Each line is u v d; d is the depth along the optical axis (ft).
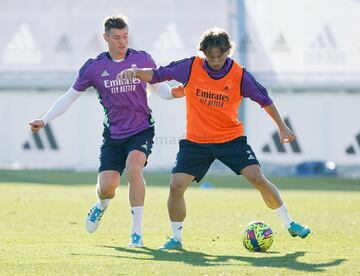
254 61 278.26
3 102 291.38
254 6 278.26
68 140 289.12
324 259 77.10
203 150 86.02
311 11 276.82
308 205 151.84
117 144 90.27
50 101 289.74
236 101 85.66
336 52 276.41
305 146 278.87
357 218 124.26
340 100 277.44
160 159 283.18
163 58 283.79
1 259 76.38
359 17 275.18
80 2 286.87
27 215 125.49
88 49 287.28
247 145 86.89
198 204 153.69
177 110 282.77
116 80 89.10
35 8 288.92
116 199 164.86
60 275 67.31
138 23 284.41
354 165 276.82
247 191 196.13
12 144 292.20
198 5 280.72
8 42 289.94
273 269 70.64
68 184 212.02
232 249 85.15
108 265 72.79
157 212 134.00
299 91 278.26
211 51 81.35
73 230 104.12
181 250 83.97
